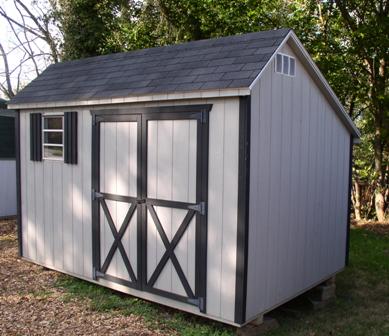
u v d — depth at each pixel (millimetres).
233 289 4578
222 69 4801
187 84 4828
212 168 4691
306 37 11438
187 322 5055
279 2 11922
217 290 4715
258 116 4625
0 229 10070
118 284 5762
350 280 6941
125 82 5684
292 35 4961
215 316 4742
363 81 11328
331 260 6301
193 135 4832
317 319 5406
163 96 4957
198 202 4816
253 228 4633
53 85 6906
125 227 5602
